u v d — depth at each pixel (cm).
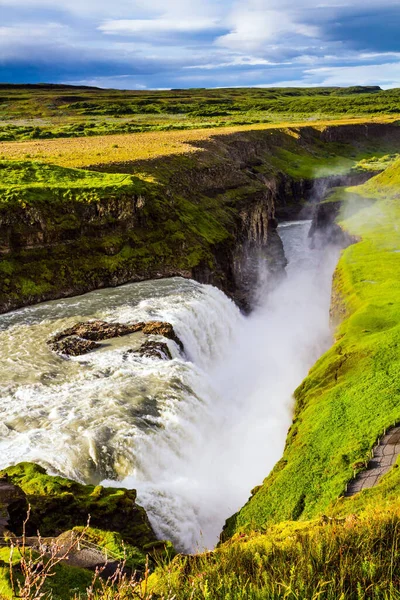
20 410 3288
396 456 2616
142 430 3150
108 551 1555
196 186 8500
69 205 5862
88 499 2358
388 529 1273
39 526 2106
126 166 7794
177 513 2845
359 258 6444
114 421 3184
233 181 9619
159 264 6184
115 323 4634
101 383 3653
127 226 6203
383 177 11106
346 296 5344
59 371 3828
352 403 3256
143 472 2986
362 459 2622
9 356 4038
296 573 1087
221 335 5494
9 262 5297
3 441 2969
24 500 2112
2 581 1109
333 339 4659
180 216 6950
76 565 1427
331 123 18775
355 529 1298
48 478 2428
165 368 3878
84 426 3120
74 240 5803
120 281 5838
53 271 5491
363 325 4397
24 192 5656
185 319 4909
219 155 10706
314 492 2552
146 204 6494
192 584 1038
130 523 2336
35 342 4294
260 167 12550
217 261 6975
